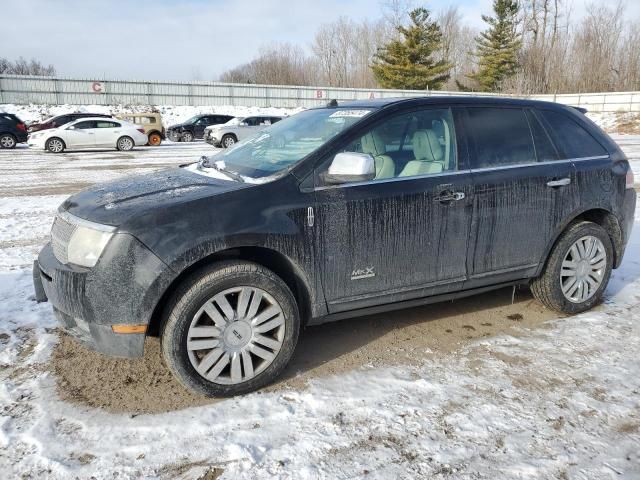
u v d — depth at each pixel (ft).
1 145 74.28
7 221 26.66
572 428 9.64
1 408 10.11
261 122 82.33
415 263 12.05
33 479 8.27
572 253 14.29
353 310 11.80
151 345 12.71
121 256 9.47
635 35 176.86
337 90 153.38
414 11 171.32
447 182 12.19
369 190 11.35
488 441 9.25
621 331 13.62
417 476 8.40
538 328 13.88
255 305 10.46
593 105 152.87
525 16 198.59
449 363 12.00
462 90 198.80
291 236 10.56
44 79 124.67
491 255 13.05
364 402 10.39
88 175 44.37
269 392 10.74
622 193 14.98
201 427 9.56
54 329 13.53
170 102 139.74
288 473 8.44
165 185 11.32
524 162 13.46
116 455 8.83
